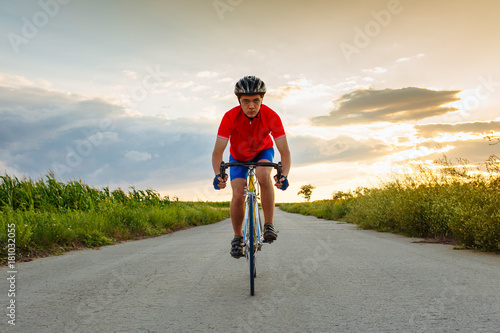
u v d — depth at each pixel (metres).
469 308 2.83
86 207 11.62
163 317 2.78
